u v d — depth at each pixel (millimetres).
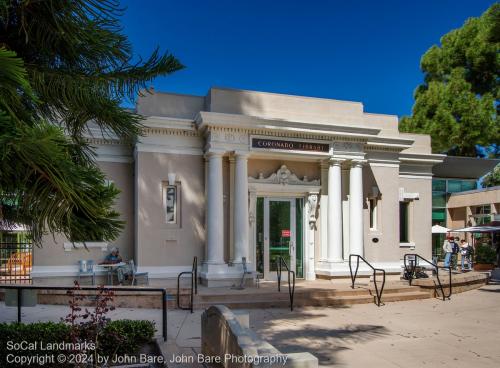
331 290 11938
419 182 17406
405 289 12695
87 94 5422
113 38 5379
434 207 24656
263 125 12984
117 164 13703
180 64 6004
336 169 14008
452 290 13508
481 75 28125
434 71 29859
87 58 5484
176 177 13141
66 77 5262
